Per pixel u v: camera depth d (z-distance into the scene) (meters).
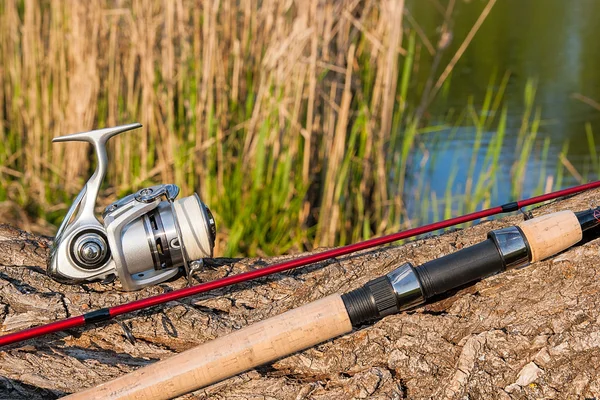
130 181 1.98
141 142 1.92
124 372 0.93
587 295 0.89
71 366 0.93
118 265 0.96
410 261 0.99
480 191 1.75
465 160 2.10
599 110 2.36
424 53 2.94
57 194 2.11
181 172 1.79
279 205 1.75
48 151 2.14
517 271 0.92
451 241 0.99
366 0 1.75
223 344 0.88
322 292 0.98
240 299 0.99
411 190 1.97
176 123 1.98
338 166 1.71
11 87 2.26
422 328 0.91
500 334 0.88
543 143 2.16
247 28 1.86
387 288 0.90
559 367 0.86
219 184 1.79
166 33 1.81
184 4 1.87
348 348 0.92
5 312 0.97
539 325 0.88
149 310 0.97
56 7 2.07
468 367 0.87
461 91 2.58
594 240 0.92
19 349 0.94
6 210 2.05
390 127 1.78
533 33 3.19
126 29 2.04
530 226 0.91
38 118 2.09
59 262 0.97
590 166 2.00
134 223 0.97
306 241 1.76
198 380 0.88
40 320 0.96
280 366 0.92
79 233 0.97
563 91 2.54
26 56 2.12
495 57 2.91
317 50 1.70
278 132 1.74
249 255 1.73
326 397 0.89
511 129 2.28
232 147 1.91
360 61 1.88
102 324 0.96
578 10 3.56
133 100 2.04
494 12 3.50
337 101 1.79
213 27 1.76
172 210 0.97
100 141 0.97
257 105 1.75
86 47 2.03
